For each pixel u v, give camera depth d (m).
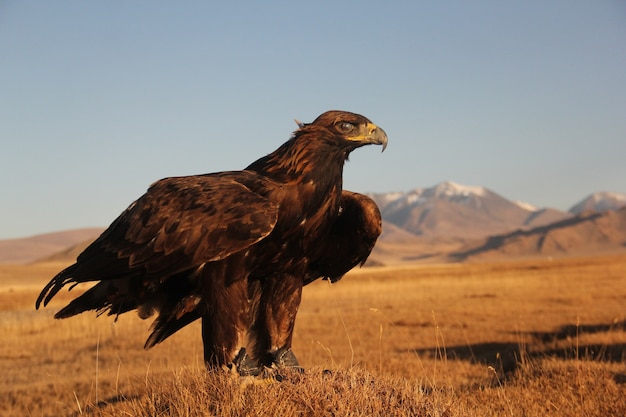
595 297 33.12
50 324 27.00
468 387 9.70
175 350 18.61
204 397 5.48
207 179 6.51
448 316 25.84
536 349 15.05
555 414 7.42
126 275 6.35
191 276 6.28
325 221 6.71
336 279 7.82
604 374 8.84
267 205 6.20
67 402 11.75
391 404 5.62
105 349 20.14
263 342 6.74
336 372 6.03
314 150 6.58
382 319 25.22
